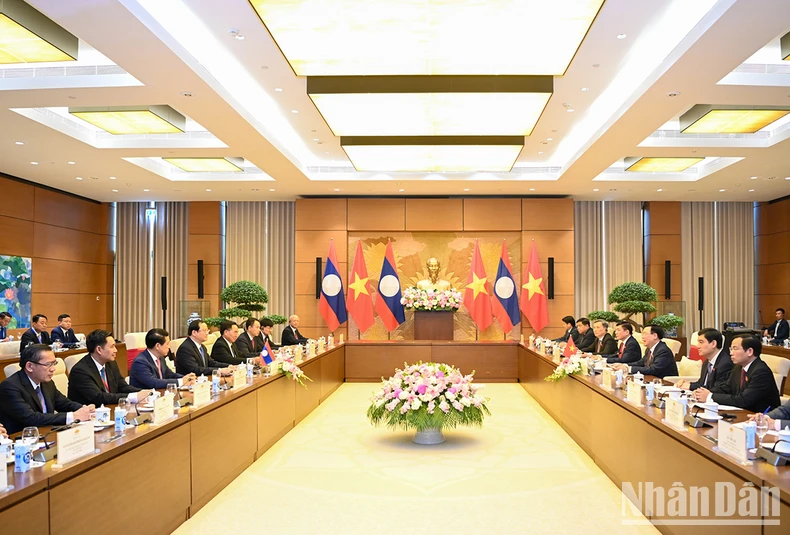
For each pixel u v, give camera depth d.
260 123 8.58
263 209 14.79
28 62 6.41
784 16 5.18
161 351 5.99
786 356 10.08
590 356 7.34
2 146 9.27
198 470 4.61
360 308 12.48
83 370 5.14
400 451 6.50
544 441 6.95
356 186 12.66
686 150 9.59
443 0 5.00
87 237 14.07
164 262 14.85
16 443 2.95
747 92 6.96
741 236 14.66
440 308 12.34
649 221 14.54
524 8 5.13
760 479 2.80
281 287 14.64
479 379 11.77
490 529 4.29
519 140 9.22
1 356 8.73
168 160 10.41
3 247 11.47
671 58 6.18
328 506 4.77
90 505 3.13
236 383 5.75
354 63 6.40
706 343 5.70
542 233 13.72
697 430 3.81
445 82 7.07
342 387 11.21
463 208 13.73
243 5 5.70
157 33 5.52
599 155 9.91
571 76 7.39
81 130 9.00
